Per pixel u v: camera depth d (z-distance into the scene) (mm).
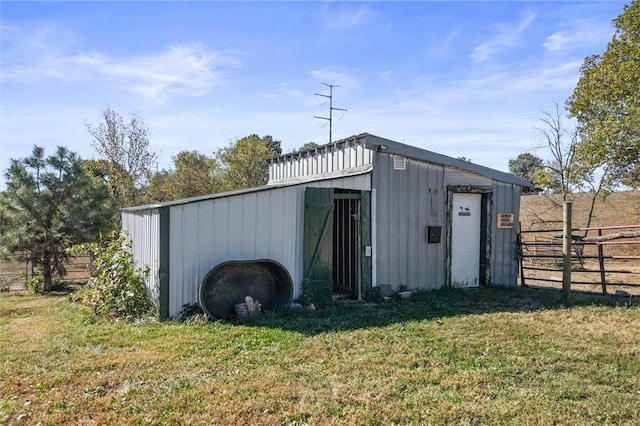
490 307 7039
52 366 4148
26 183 9719
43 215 9844
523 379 3826
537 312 6590
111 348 4688
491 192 9422
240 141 22109
